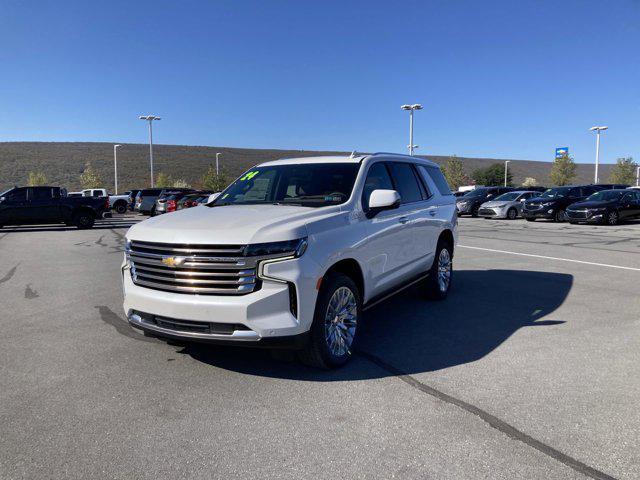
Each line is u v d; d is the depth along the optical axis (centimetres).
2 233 1905
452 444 313
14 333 555
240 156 11638
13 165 8556
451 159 7038
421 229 617
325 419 347
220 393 391
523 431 329
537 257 1128
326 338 424
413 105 3925
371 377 422
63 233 1898
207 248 389
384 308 660
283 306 387
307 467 290
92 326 581
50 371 439
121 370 440
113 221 2795
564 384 404
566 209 2278
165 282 405
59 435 328
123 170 8962
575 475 280
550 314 623
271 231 391
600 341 513
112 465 294
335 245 429
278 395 387
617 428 332
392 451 305
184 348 497
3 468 290
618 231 1848
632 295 727
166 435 327
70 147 10588
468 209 2928
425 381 412
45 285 831
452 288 788
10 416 355
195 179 8906
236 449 310
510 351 485
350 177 512
